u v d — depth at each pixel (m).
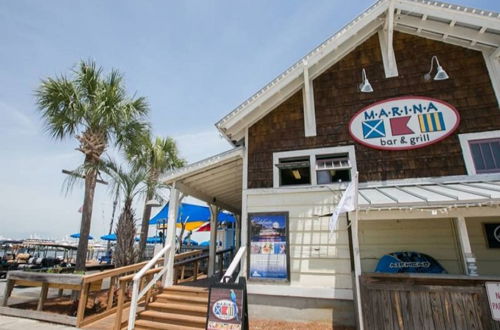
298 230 6.84
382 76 7.67
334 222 4.62
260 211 7.28
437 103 7.01
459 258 6.03
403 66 7.61
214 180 9.04
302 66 7.73
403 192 5.83
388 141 7.03
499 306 4.12
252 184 7.66
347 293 6.06
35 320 6.71
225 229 19.12
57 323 6.41
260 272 6.75
